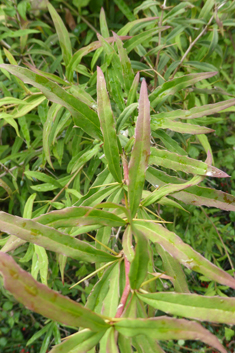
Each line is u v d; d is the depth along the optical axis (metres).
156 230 0.16
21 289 0.11
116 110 0.34
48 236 0.16
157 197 0.19
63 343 0.12
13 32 0.40
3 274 0.11
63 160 0.51
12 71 0.20
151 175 0.22
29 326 0.78
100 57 0.47
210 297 0.13
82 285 0.61
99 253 0.17
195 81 0.24
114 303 0.15
